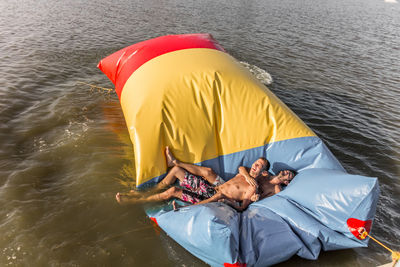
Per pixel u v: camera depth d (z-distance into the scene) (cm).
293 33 1662
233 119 430
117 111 655
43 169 448
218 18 1869
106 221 368
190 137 413
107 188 421
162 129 408
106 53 1041
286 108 459
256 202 385
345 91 917
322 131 664
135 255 328
